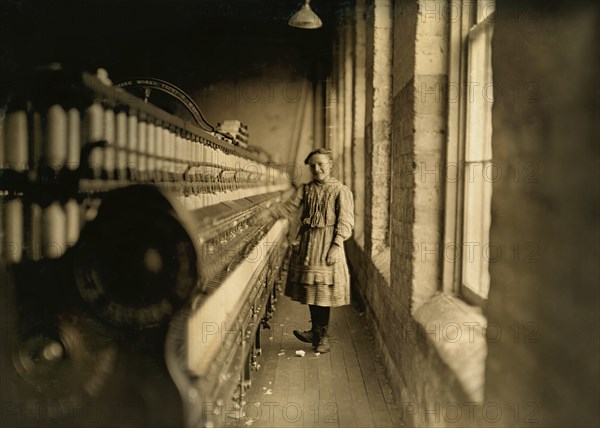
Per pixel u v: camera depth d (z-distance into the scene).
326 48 10.29
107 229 1.52
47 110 1.55
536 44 1.37
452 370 2.04
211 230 1.85
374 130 5.21
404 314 3.11
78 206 1.62
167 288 1.54
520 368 1.46
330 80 10.02
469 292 2.70
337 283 4.13
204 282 1.70
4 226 1.56
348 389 3.51
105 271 1.55
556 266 1.28
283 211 4.36
